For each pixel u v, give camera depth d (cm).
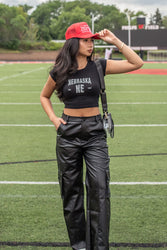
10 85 1973
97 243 301
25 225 389
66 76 305
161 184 511
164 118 1016
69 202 322
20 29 8506
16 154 672
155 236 363
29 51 8094
